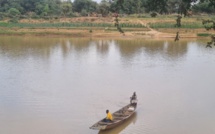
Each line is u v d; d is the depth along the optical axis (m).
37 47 66.81
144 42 75.94
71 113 26.55
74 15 111.94
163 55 57.31
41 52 59.75
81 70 43.69
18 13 113.44
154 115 26.55
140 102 29.73
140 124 24.69
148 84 36.28
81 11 115.38
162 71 43.47
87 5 117.94
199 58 54.59
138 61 51.09
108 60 51.91
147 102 29.77
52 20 103.50
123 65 47.62
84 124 24.38
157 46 69.31
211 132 23.30
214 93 32.88
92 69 44.44
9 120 25.00
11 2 126.62
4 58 52.34
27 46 68.12
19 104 28.59
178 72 42.97
